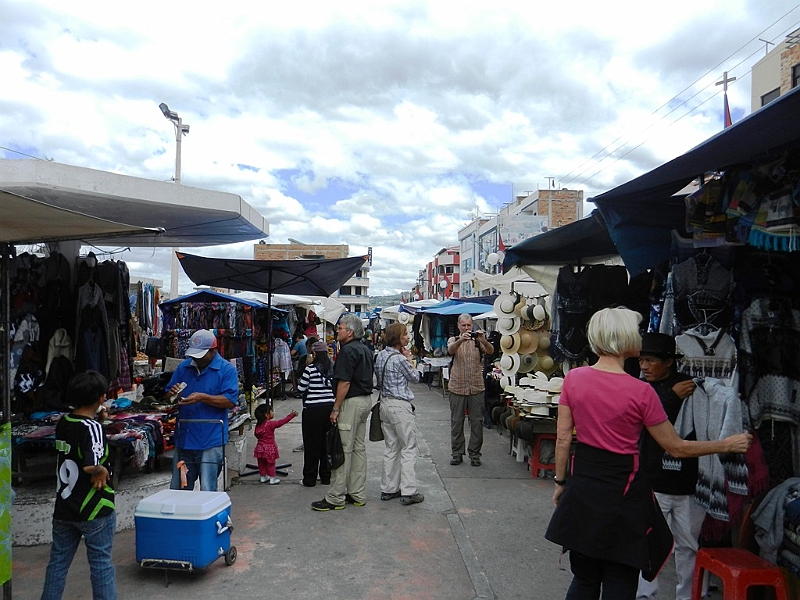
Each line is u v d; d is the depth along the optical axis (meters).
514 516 5.84
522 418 7.52
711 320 4.02
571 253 6.56
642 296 6.10
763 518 3.56
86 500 3.43
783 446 3.85
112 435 5.38
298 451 8.79
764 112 2.56
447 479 7.22
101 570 3.48
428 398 15.69
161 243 7.09
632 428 2.88
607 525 2.82
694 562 3.78
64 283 5.90
